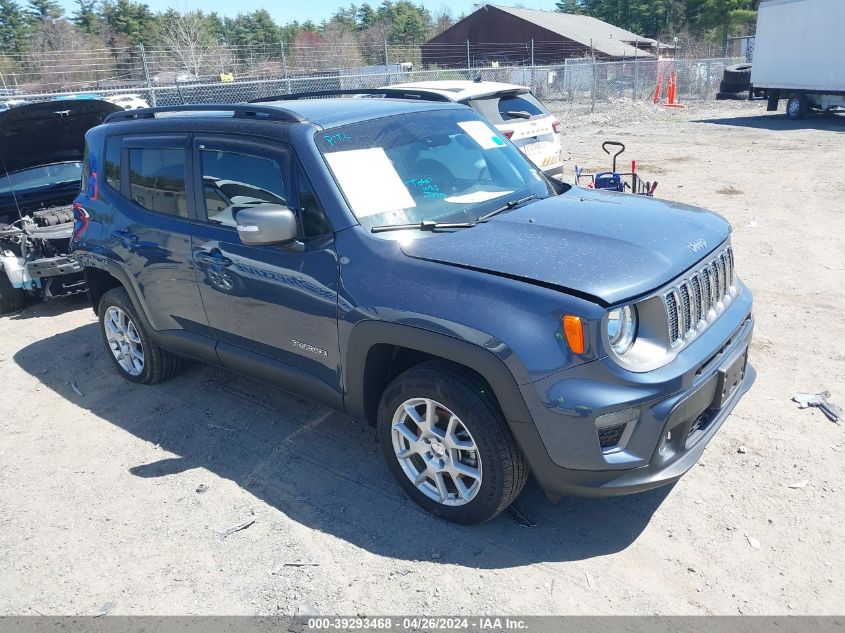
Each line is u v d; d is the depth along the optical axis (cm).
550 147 941
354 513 360
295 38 7031
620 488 294
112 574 329
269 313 386
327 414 465
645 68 3391
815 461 375
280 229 340
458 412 315
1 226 735
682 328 305
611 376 282
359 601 302
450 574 313
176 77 2864
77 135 750
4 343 652
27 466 430
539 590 301
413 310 314
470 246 326
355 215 350
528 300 290
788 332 546
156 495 389
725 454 387
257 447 430
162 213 450
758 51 2338
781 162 1362
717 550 316
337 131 378
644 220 349
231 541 346
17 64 3072
